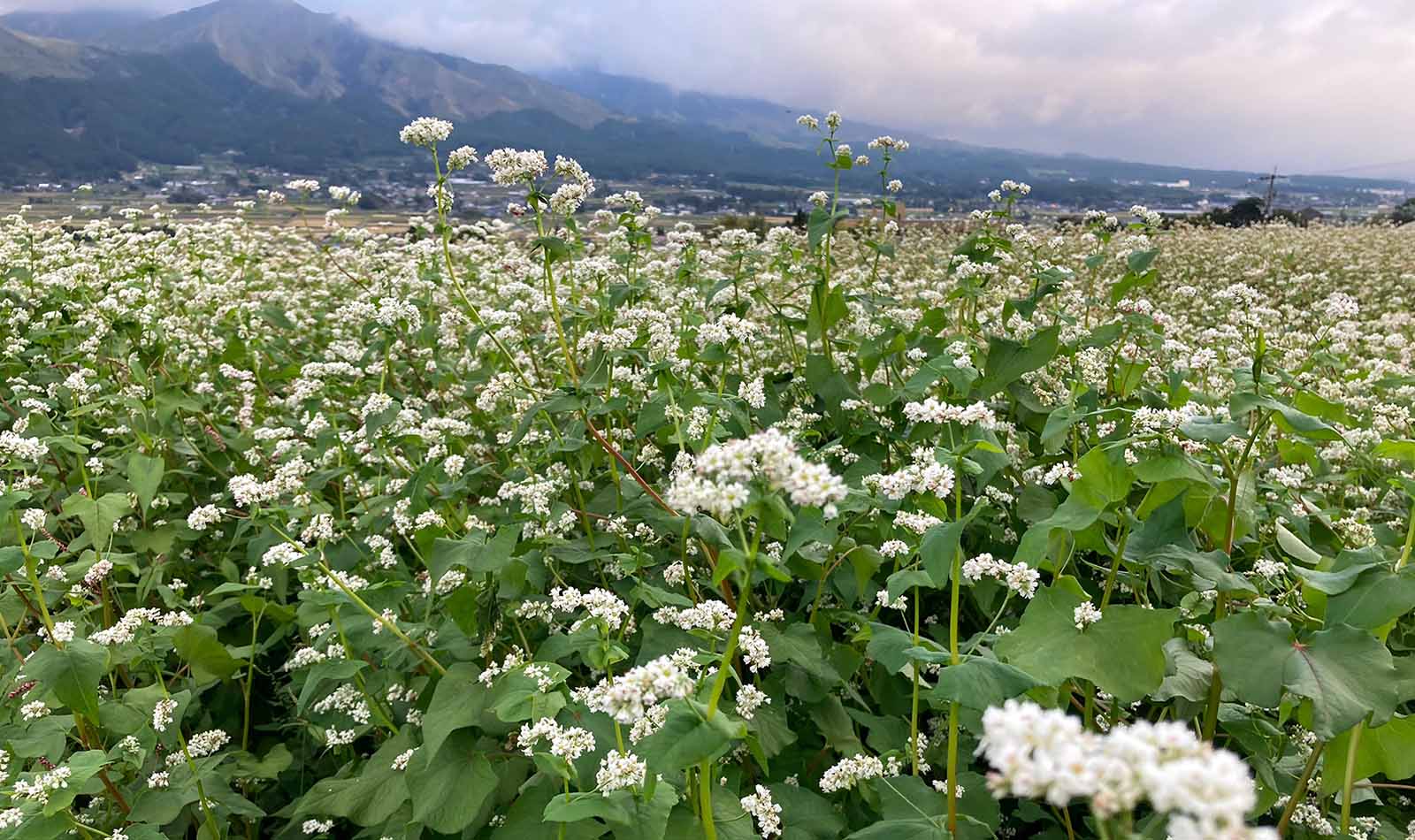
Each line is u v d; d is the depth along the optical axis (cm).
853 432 652
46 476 693
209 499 756
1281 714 365
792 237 996
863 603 516
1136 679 305
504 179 605
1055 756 162
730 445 281
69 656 408
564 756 319
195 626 471
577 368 698
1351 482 626
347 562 561
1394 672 295
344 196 1062
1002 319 745
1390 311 1380
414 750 402
